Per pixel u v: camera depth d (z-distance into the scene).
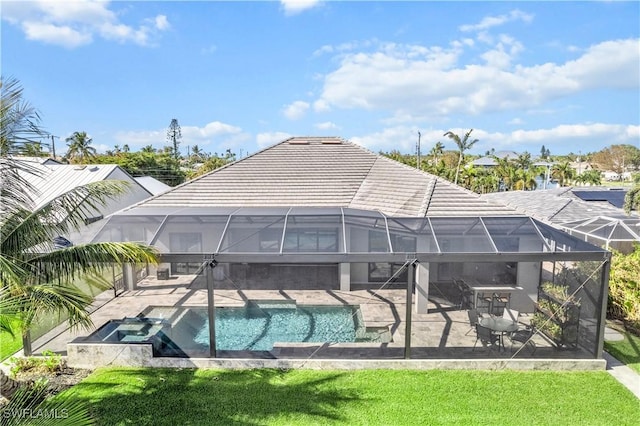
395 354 14.75
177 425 10.87
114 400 12.10
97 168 39.62
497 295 19.73
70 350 14.42
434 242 16.91
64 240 19.39
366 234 20.14
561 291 16.50
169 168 96.94
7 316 9.32
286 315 20.52
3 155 10.23
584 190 51.09
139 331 15.73
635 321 17.69
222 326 19.05
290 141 33.00
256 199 24.84
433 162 104.69
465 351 14.93
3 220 10.63
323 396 12.34
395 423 10.98
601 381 13.29
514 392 12.59
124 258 12.27
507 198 44.53
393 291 23.44
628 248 30.14
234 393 12.53
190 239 20.78
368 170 28.02
